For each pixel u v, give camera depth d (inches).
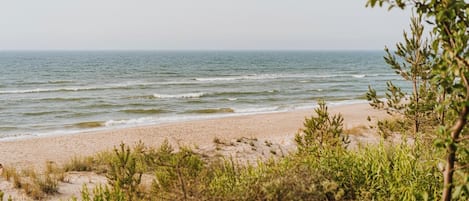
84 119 1289.4
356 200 187.2
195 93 1985.7
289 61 7106.3
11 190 459.8
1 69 4229.8
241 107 1552.7
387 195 188.4
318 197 184.1
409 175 194.1
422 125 247.8
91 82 2647.6
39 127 1149.7
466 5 99.3
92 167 575.2
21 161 748.6
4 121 1249.4
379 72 3988.7
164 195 202.8
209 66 5123.0
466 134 111.7
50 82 2637.8
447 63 101.3
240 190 195.2
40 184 457.4
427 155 201.5
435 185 185.8
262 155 603.8
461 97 109.0
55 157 784.3
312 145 275.7
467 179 102.7
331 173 207.6
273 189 180.4
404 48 249.6
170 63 5999.0
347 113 1316.4
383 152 231.5
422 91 241.8
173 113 1401.3
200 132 1022.4
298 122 1165.1
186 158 214.7
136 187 238.2
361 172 208.8
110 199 237.0
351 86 2410.2
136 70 4077.3
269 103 1668.3
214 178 250.7
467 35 96.9
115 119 1284.4
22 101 1691.7
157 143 903.7
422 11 107.0
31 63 5851.4
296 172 201.8
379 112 1290.6
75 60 7249.0
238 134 995.9
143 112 1425.9
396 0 106.9
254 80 2849.4
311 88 2279.8
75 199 287.4
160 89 2196.1
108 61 6732.3
